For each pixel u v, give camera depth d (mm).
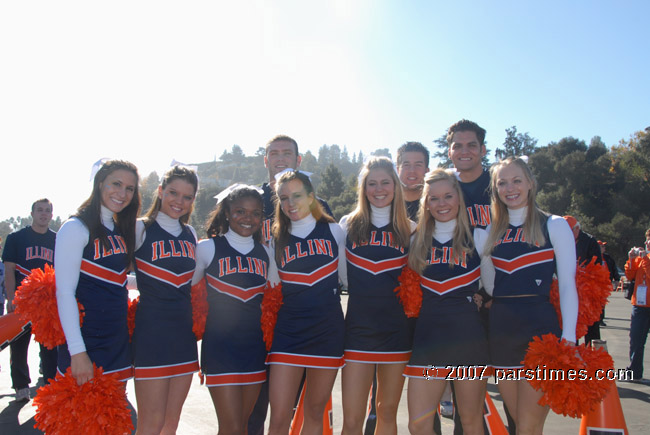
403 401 5605
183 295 3480
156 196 3641
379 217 3727
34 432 4605
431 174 3570
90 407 2828
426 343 3359
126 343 3314
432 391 3334
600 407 3609
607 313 15266
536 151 57594
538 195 49812
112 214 3410
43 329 3102
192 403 5570
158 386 3281
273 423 3361
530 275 3277
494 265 3434
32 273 3217
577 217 43469
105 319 3219
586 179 48031
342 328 3537
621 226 41031
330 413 3924
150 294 3393
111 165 3297
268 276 3725
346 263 3713
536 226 3316
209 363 3400
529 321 3213
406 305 3531
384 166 3674
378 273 3572
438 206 3484
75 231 3162
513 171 3359
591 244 5352
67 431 2799
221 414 3377
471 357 3289
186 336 3438
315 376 3426
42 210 6211
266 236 4070
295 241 3637
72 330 3043
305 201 3621
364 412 3529
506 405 3387
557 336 3201
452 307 3375
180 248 3490
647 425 4621
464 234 3514
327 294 3533
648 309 6363
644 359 7875
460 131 4418
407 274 3568
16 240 6133
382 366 3539
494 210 3514
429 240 3539
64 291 3084
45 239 6281
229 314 3473
